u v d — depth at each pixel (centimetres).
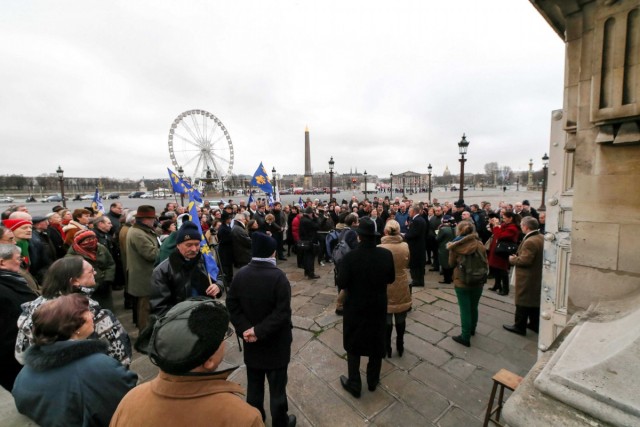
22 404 120
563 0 164
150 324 138
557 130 224
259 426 89
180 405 88
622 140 144
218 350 99
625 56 136
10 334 212
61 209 615
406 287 306
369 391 259
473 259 323
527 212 808
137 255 359
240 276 215
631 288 151
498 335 358
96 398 116
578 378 101
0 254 223
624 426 85
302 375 284
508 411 108
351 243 445
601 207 160
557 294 229
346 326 250
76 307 134
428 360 305
